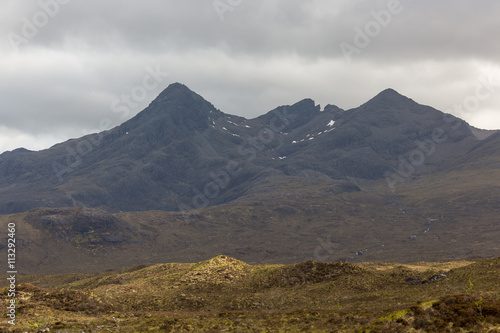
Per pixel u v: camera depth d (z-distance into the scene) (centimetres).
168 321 5862
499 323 4144
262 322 5859
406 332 4275
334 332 4822
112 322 5953
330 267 10569
